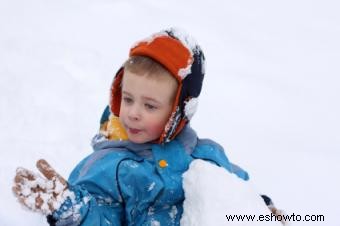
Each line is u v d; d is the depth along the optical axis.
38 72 4.40
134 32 5.64
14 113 3.82
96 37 5.41
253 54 5.62
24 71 4.40
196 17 6.27
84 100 4.14
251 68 5.30
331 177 3.68
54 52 4.82
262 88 4.89
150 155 2.50
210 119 4.23
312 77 5.32
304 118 4.48
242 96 4.69
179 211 2.51
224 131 4.10
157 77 2.36
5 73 4.33
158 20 5.98
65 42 5.12
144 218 2.46
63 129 3.75
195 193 2.37
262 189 3.48
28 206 2.09
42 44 4.95
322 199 3.44
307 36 6.32
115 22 5.79
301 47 6.00
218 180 2.37
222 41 5.77
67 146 3.59
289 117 4.47
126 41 5.43
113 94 2.57
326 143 4.12
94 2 6.18
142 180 2.42
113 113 2.61
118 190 2.39
